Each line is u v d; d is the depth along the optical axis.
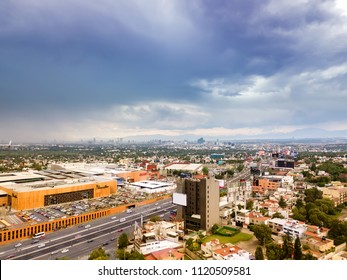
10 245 179.50
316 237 161.88
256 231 170.12
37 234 192.00
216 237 185.12
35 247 174.75
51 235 197.75
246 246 168.75
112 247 172.62
